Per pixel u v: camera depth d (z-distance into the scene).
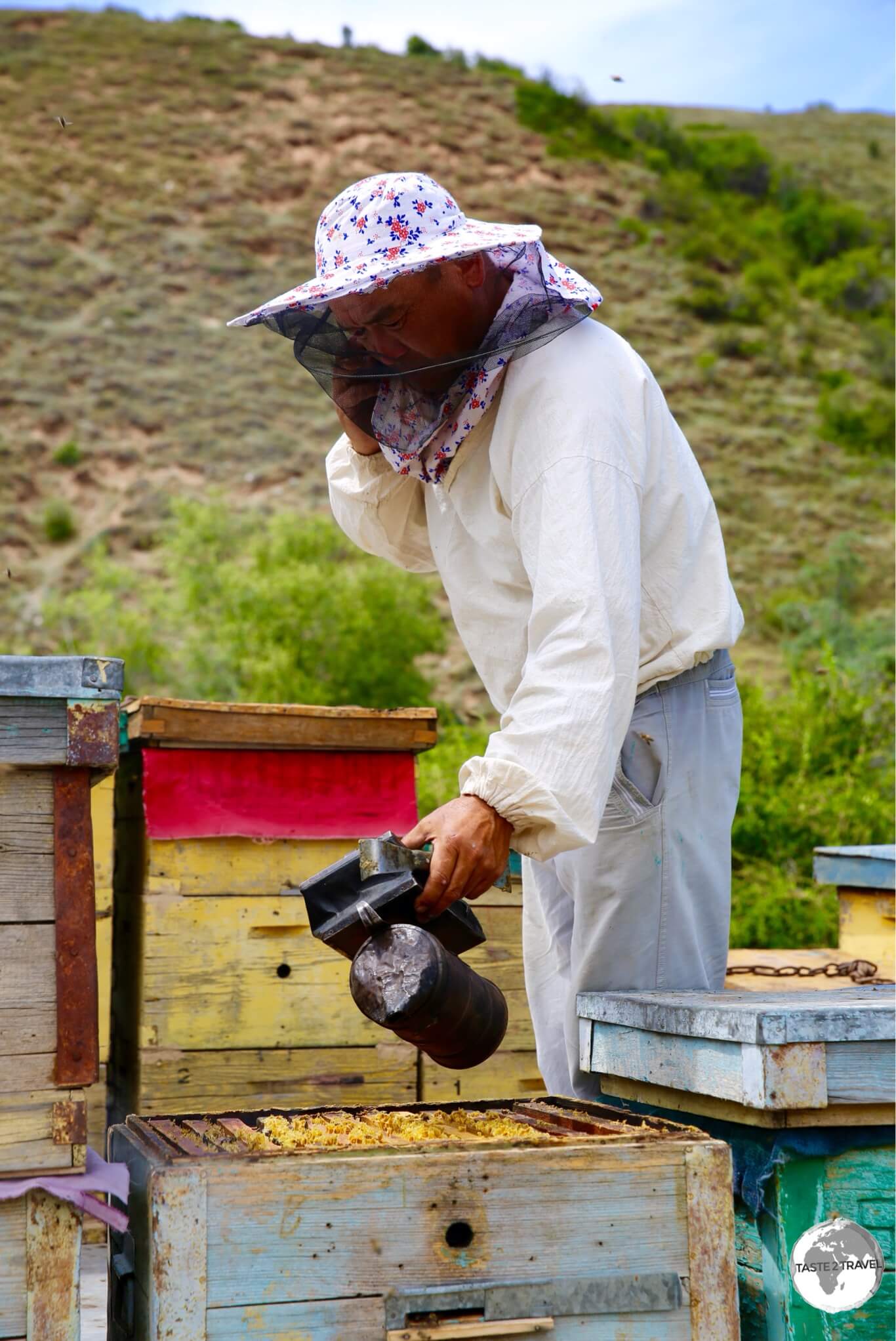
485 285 2.01
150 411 25.12
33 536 21.59
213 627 11.48
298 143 37.91
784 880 5.80
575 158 38.81
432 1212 1.50
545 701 1.79
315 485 22.58
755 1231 1.75
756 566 20.61
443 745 7.98
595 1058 2.09
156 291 29.84
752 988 3.03
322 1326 1.45
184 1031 2.86
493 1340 1.49
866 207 38.91
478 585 2.19
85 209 32.59
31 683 1.50
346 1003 2.98
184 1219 1.43
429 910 1.71
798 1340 1.65
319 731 2.97
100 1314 2.15
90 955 1.52
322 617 10.88
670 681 2.15
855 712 6.62
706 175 40.00
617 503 1.92
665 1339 1.56
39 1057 1.48
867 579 20.20
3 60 40.78
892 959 3.34
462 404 2.05
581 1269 1.54
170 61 42.34
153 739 2.87
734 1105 1.75
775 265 34.28
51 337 27.31
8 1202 1.44
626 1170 1.57
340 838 3.01
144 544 21.02
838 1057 1.67
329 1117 1.92
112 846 3.03
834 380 28.80
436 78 43.41
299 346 2.08
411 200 1.99
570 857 2.17
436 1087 3.01
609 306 30.62
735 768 2.25
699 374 28.06
